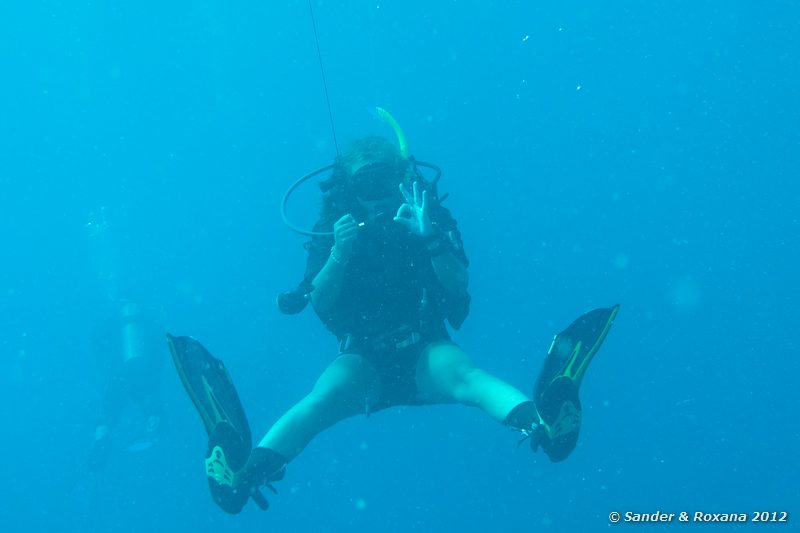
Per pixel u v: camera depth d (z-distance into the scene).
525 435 3.85
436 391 4.64
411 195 4.64
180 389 19.31
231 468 3.38
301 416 4.16
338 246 4.36
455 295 4.78
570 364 3.55
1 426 29.38
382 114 4.90
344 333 4.99
